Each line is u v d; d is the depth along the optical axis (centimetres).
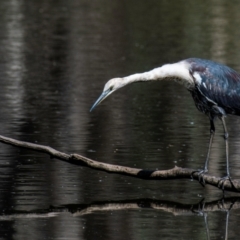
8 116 1750
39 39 2928
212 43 2839
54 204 1144
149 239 998
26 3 3866
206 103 1278
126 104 1917
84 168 1341
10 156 1412
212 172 1298
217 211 1124
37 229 1037
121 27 3200
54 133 1590
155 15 3491
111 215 1103
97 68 2388
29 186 1229
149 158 1390
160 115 1784
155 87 2162
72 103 1911
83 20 3362
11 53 2652
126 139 1541
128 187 1238
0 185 1230
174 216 1097
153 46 2784
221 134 1597
